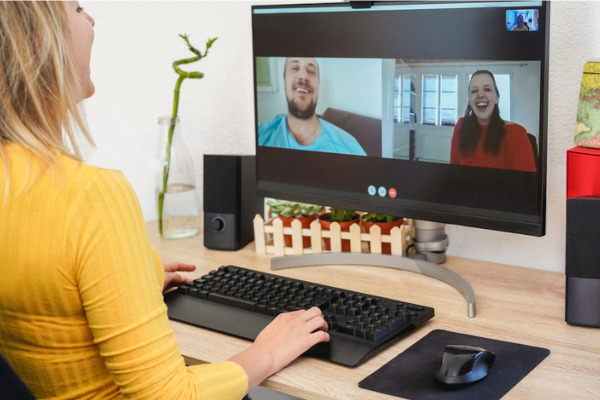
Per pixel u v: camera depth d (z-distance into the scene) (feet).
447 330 3.92
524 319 4.05
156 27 6.29
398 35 4.48
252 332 3.94
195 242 5.75
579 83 4.66
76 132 3.12
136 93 6.27
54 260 2.74
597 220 3.78
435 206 4.57
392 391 3.26
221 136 6.69
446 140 4.42
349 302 4.15
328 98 4.89
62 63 2.86
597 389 3.22
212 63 6.54
